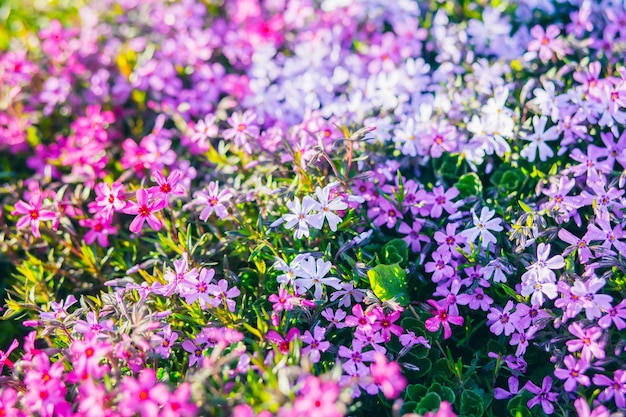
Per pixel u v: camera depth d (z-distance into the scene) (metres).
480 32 0.58
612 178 0.48
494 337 0.48
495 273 0.45
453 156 0.52
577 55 0.56
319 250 0.48
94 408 0.40
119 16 0.65
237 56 0.63
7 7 0.68
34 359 0.43
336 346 0.45
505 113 0.50
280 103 0.59
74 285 0.52
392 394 0.40
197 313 0.46
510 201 0.49
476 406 0.44
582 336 0.43
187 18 0.64
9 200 0.56
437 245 0.49
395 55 0.59
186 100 0.60
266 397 0.40
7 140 0.59
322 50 0.60
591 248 0.44
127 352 0.43
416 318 0.47
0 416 0.42
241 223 0.47
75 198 0.53
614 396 0.44
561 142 0.50
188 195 0.52
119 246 0.53
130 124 0.60
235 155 0.55
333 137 0.51
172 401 0.40
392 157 0.53
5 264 0.55
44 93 0.60
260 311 0.46
